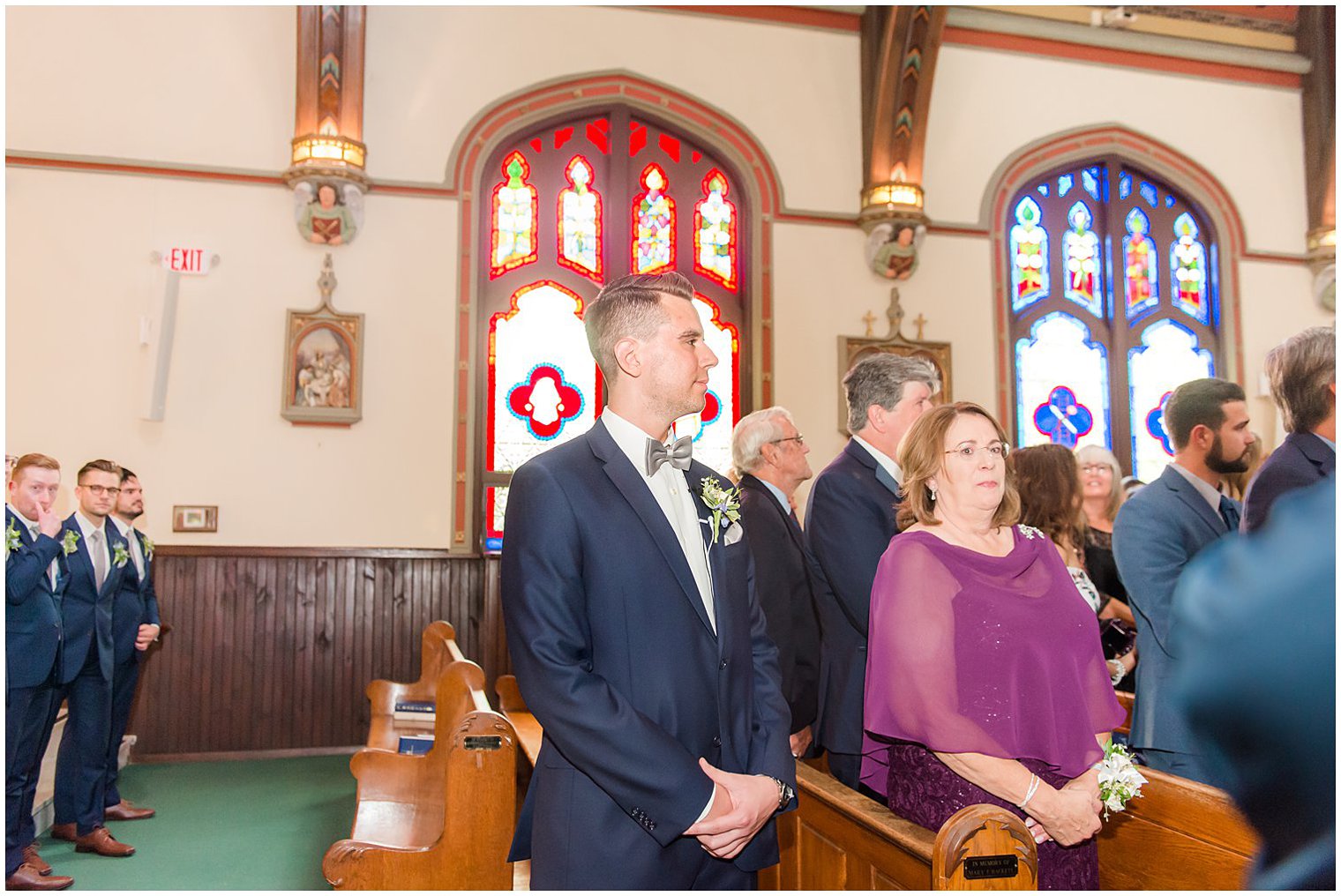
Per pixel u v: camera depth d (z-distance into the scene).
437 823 3.42
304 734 6.43
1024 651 1.81
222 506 6.43
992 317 7.83
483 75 7.11
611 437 1.82
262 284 6.61
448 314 6.88
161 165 6.52
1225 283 8.34
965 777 1.79
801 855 2.48
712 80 7.51
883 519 2.54
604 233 7.39
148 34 6.61
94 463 4.36
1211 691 0.51
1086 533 3.64
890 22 7.16
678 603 1.71
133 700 6.21
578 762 1.60
